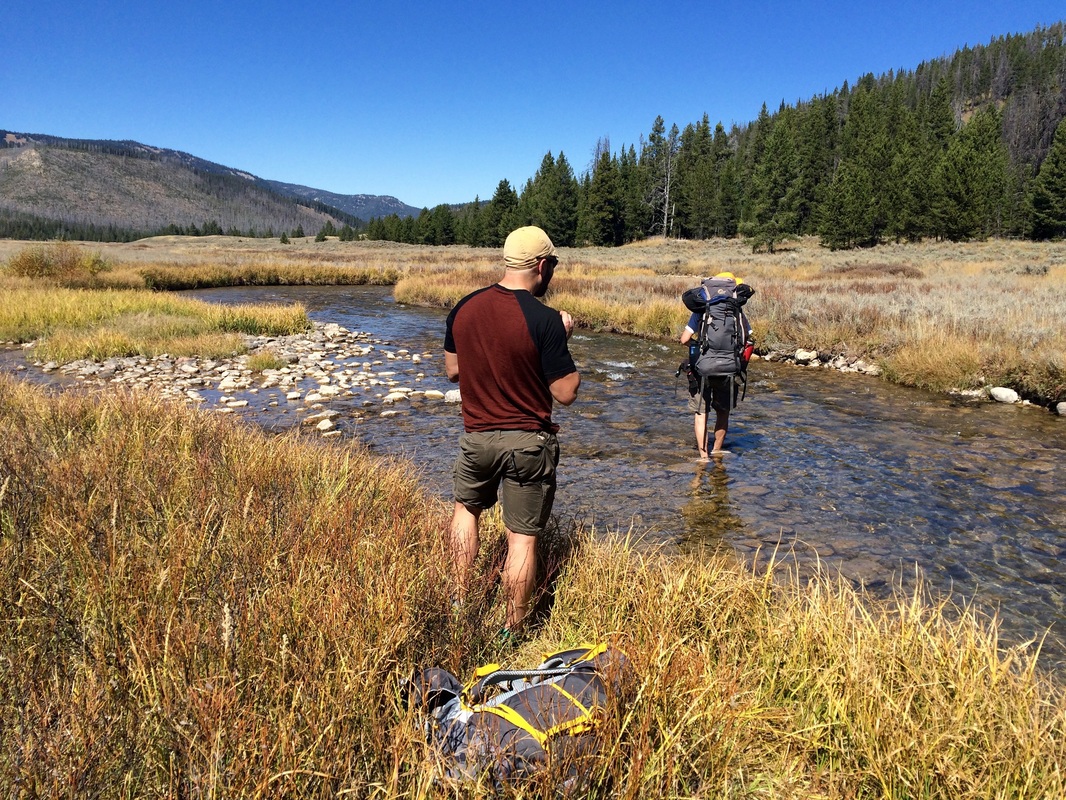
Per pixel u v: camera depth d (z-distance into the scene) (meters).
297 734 1.73
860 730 2.24
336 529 3.23
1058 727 2.24
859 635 2.65
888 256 53.81
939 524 5.18
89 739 1.66
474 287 27.31
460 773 1.77
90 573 2.49
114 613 2.24
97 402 5.91
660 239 97.25
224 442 4.88
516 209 101.19
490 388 2.88
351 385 11.06
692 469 6.58
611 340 17.16
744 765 2.26
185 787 1.62
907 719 2.17
